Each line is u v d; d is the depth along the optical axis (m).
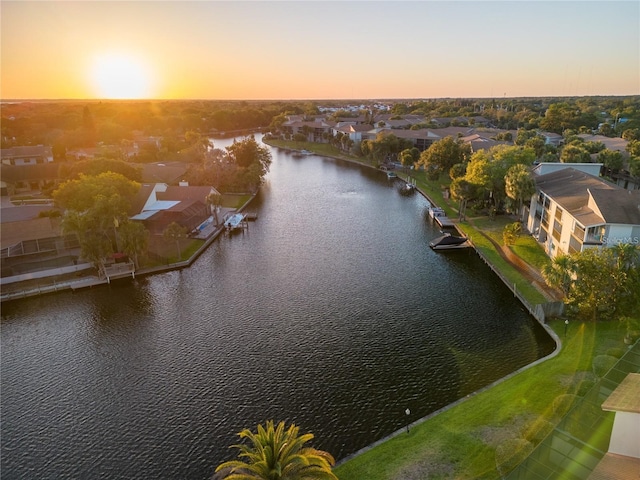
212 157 112.19
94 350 43.19
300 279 58.75
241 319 48.44
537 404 31.62
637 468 21.53
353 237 76.00
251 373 39.00
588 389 32.28
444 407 33.47
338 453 30.30
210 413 34.41
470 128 178.62
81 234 57.25
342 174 135.62
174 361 41.03
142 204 78.56
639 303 40.66
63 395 36.84
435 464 27.22
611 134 164.62
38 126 199.25
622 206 50.41
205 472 29.33
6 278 56.22
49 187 104.31
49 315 50.19
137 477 29.06
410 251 68.69
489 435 29.03
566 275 44.03
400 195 107.25
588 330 41.38
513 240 66.00
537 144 115.00
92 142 170.00
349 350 42.03
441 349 41.69
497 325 45.56
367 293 54.03
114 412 34.78
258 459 22.52
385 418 33.34
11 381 38.78
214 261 65.94
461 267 61.72
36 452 31.22
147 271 60.69
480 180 78.94
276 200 103.81
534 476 22.94
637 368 31.06
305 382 37.62
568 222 54.69
